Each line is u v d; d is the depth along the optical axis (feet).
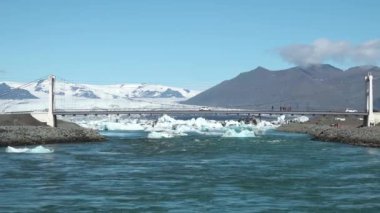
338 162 305.12
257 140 522.88
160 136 596.29
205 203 187.21
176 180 235.81
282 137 587.68
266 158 330.54
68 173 256.73
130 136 616.39
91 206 181.88
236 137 585.63
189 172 262.26
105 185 221.87
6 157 329.93
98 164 295.69
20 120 587.27
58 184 223.51
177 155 352.90
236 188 216.13
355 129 543.39
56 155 347.77
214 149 403.75
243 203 187.73
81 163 299.99
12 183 225.35
